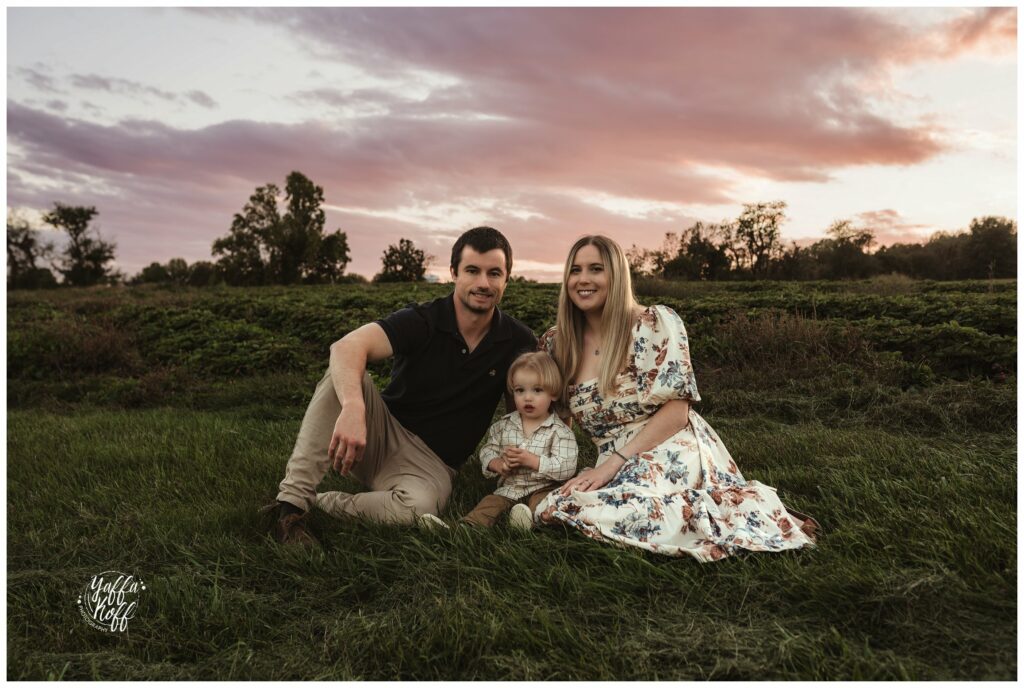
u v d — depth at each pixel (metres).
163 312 11.93
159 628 2.12
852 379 5.95
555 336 3.24
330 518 2.99
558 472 3.05
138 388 7.11
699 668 1.83
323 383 2.97
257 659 1.95
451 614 2.09
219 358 8.48
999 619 1.99
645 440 2.83
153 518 3.00
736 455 3.96
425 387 3.29
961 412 4.79
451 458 3.42
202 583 2.40
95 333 9.24
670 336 2.86
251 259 67.25
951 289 20.98
